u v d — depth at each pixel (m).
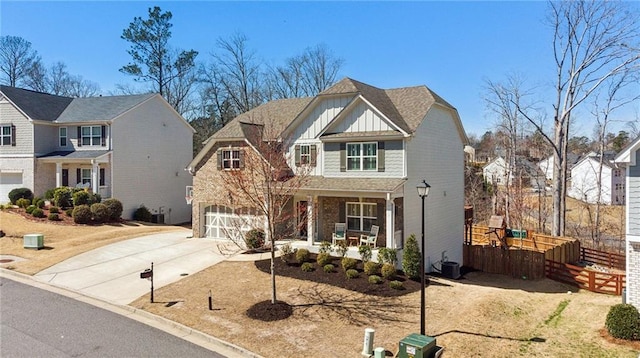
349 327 12.72
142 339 11.77
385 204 20.59
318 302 14.63
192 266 18.97
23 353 10.57
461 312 14.14
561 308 15.07
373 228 20.56
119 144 32.47
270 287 16.08
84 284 16.61
